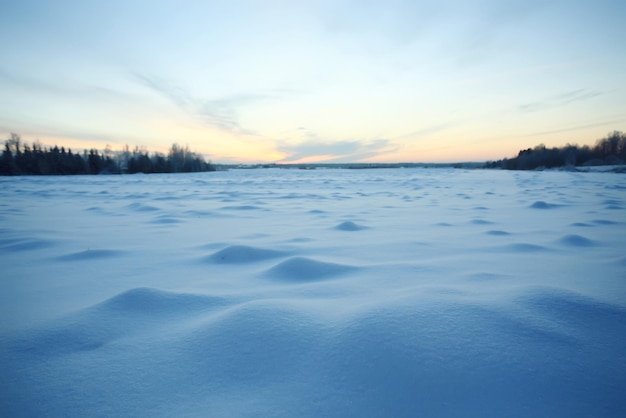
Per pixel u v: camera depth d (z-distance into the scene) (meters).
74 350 1.32
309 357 1.21
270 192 12.60
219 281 2.34
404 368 1.10
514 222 5.17
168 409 0.99
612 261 2.76
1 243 3.69
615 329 1.39
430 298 1.65
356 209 7.28
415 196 10.52
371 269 2.56
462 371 1.09
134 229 4.77
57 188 14.34
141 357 1.26
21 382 1.12
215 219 5.83
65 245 3.67
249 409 0.98
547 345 1.25
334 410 0.97
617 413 0.96
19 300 1.99
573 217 5.63
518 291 1.78
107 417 0.96
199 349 1.29
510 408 0.97
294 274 2.45
